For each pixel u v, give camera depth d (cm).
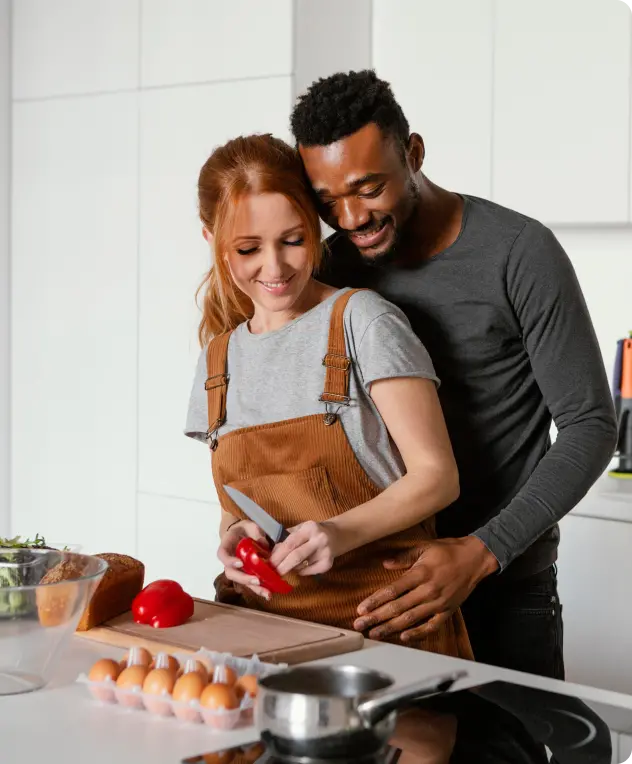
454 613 143
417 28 273
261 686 86
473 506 155
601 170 247
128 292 295
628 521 232
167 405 290
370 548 137
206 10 273
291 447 137
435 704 98
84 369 306
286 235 134
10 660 102
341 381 135
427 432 134
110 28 292
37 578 115
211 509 283
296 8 258
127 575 128
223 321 156
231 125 271
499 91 260
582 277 271
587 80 247
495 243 148
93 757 86
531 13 254
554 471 141
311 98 135
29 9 308
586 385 145
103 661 101
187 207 281
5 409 322
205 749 87
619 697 100
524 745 87
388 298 157
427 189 151
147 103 287
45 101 308
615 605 236
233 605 141
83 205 302
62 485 313
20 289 317
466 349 151
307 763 83
